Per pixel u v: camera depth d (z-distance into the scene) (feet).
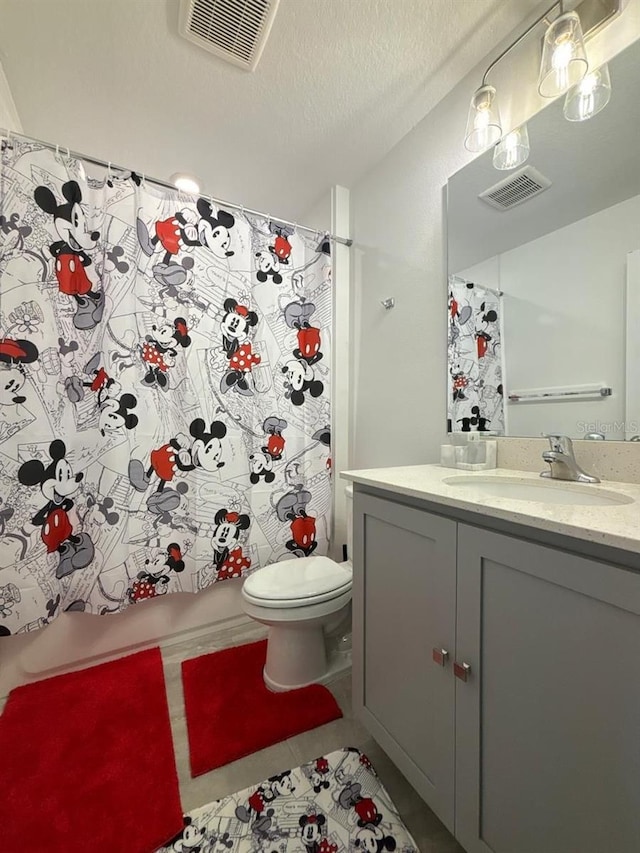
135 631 5.31
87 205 4.68
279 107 4.77
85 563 4.70
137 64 4.12
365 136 5.31
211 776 3.40
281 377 5.99
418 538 2.99
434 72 4.32
